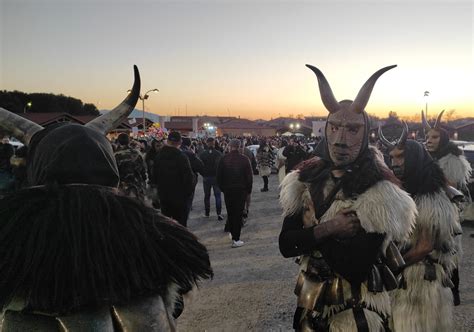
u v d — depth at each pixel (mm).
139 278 1026
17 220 1005
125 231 1061
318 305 2104
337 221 2051
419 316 2740
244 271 5863
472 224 8172
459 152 4570
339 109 2195
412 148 2787
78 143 1134
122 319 1016
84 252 979
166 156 6262
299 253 2170
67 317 960
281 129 60938
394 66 2111
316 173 2264
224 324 4242
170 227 1194
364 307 2076
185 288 1167
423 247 2680
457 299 4371
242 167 7020
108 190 1136
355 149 2148
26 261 950
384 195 2035
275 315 4418
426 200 2684
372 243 2029
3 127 1329
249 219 9555
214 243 7461
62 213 1008
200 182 18422
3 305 963
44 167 1105
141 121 37281
